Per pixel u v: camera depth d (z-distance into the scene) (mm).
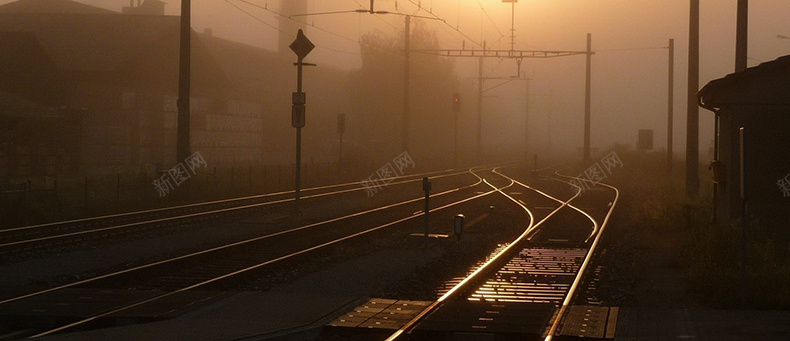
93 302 13234
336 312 12477
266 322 11633
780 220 20750
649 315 12430
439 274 17250
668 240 23516
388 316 12219
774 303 13398
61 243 21266
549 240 23516
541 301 14234
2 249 19531
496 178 59406
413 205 36312
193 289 14570
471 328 11383
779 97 20922
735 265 16406
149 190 36688
